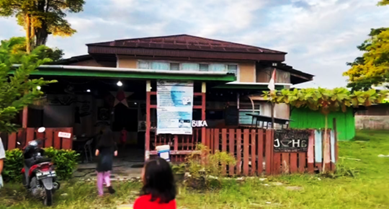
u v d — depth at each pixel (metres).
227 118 14.84
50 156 7.24
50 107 14.50
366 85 23.66
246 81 16.00
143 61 15.32
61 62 16.08
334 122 8.49
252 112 15.20
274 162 8.11
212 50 15.60
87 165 9.58
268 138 8.11
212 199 5.87
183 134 8.22
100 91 12.98
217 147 8.12
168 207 2.40
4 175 6.90
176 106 8.14
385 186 6.88
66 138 7.64
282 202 5.80
